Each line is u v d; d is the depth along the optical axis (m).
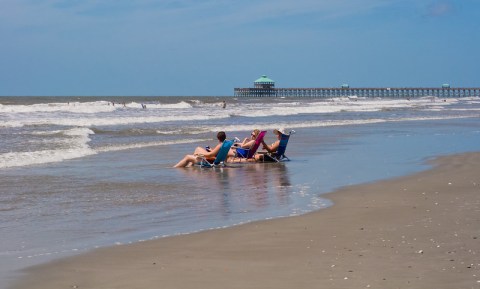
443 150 20.17
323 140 25.22
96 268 6.29
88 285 5.68
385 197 10.81
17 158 17.31
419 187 11.93
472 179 12.97
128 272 6.12
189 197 11.26
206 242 7.49
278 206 10.16
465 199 10.35
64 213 9.64
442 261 6.27
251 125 36.34
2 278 5.92
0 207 10.16
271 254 6.82
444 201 10.19
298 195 11.34
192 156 16.36
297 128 34.16
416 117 47.81
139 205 10.41
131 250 7.11
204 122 40.50
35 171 15.05
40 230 8.35
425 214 9.02
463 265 6.09
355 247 7.05
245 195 11.45
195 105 75.44
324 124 37.78
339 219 8.84
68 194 11.59
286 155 19.27
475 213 9.00
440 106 78.38
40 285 5.68
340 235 7.74
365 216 9.02
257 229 8.23
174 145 23.16
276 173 14.87
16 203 10.58
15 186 12.53
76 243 7.52
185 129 32.47
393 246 7.01
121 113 50.81
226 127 34.12
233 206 10.24
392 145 22.48
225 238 7.71
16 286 5.65
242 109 61.91
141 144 23.34
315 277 5.83
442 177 13.38
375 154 19.20
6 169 15.37
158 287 5.59
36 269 6.26
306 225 8.45
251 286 5.59
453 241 7.16
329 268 6.14
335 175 14.23
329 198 10.88
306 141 24.73
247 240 7.57
